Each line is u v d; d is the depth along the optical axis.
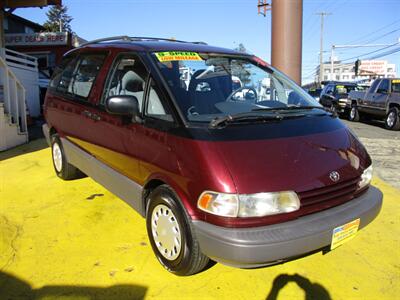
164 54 3.71
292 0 8.81
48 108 5.67
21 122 8.84
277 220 2.74
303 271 3.36
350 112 17.36
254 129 3.04
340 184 3.03
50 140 5.84
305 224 2.78
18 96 8.80
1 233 3.94
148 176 3.35
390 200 5.13
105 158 4.14
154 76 3.45
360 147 3.50
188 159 2.87
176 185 2.98
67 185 5.45
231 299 2.96
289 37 8.94
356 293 3.08
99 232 4.00
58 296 2.96
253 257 2.60
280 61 9.05
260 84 4.01
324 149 3.10
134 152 3.53
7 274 3.23
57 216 4.38
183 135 2.97
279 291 3.07
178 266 3.09
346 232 2.97
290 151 2.94
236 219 2.66
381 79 15.08
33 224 4.17
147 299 2.94
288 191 2.73
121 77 3.94
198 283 3.14
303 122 3.35
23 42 22.20
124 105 3.32
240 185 2.65
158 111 3.32
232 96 3.70
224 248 2.65
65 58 5.62
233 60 4.11
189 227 2.91
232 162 2.74
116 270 3.30
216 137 2.88
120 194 3.93
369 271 3.39
